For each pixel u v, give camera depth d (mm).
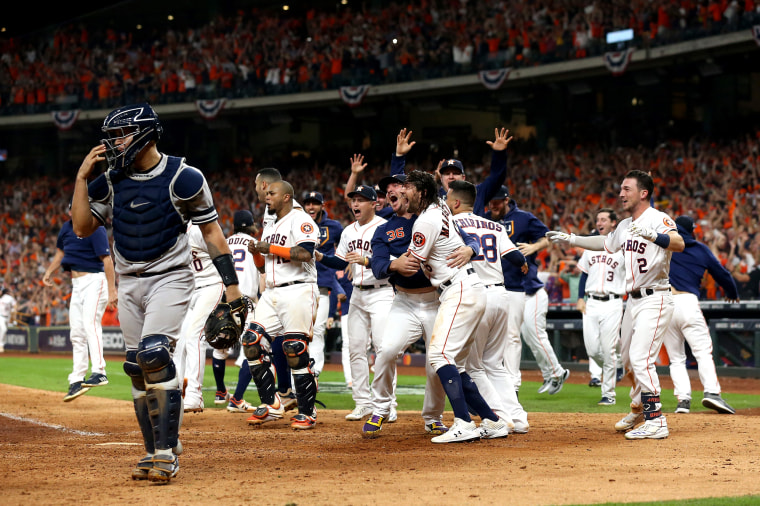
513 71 79062
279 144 107625
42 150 114812
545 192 74312
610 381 28141
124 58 104062
